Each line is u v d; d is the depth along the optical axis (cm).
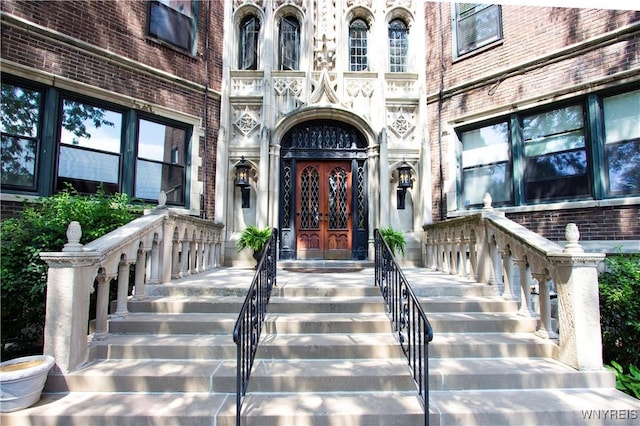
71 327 354
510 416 307
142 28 777
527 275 464
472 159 842
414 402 323
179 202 826
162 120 802
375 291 524
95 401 325
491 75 788
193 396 336
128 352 388
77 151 682
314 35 952
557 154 707
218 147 877
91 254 375
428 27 926
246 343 347
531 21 742
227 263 856
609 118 650
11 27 602
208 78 886
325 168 924
